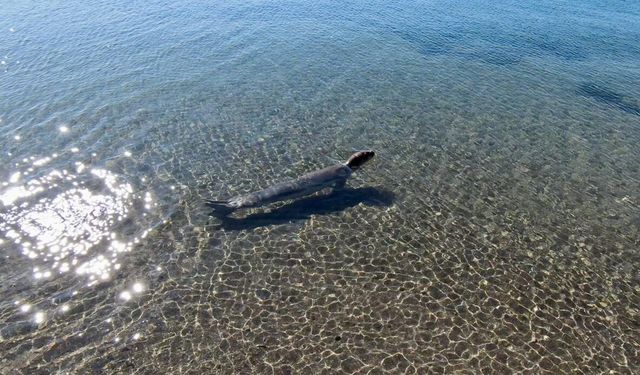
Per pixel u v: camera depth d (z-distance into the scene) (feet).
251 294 41.42
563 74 93.86
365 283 43.21
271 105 73.00
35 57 84.69
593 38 115.24
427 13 125.70
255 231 48.26
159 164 57.57
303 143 63.82
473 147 65.87
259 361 35.78
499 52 102.32
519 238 50.14
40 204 50.03
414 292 42.68
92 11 110.32
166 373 34.60
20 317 38.01
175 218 49.32
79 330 37.29
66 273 42.42
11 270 42.32
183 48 91.45
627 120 77.41
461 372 35.86
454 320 40.19
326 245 47.19
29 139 60.70
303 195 52.47
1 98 70.13
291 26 107.76
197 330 37.91
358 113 72.54
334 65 89.15
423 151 64.03
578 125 74.49
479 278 44.75
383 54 96.12
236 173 56.95
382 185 56.54
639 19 132.77
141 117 67.15
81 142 60.80
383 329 38.93
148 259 44.34
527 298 42.98
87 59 84.89
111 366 34.81
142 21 105.09
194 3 119.96
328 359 36.19
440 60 95.81
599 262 47.85
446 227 50.78
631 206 56.54
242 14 113.80
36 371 34.09
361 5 128.36
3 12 106.83
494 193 56.75
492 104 78.89
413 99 78.33
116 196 51.85
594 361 37.58
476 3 138.82
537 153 65.77
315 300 41.22
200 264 44.11
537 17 129.18
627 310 42.55
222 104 72.23
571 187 59.11
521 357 37.40
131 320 38.40
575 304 42.75
